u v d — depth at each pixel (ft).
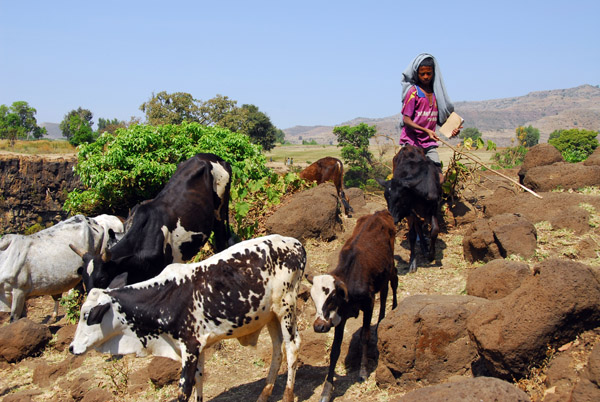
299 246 20.99
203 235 27.61
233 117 181.78
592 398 13.79
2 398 23.82
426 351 18.38
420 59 30.50
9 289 29.50
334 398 19.34
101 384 23.43
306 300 26.50
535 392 15.80
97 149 48.11
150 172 44.70
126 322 18.83
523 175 36.22
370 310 20.13
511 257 25.17
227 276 18.89
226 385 22.38
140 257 24.26
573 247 25.02
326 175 41.32
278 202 36.55
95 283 22.18
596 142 171.32
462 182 34.58
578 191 31.53
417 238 31.96
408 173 27.89
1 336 27.68
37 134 319.68
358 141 157.07
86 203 48.03
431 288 25.99
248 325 19.31
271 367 20.29
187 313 18.72
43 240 30.63
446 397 13.23
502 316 16.79
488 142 32.76
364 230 21.07
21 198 114.83
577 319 16.06
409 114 30.63
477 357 18.35
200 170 27.40
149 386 23.24
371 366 20.86
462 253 29.73
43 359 27.76
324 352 22.61
